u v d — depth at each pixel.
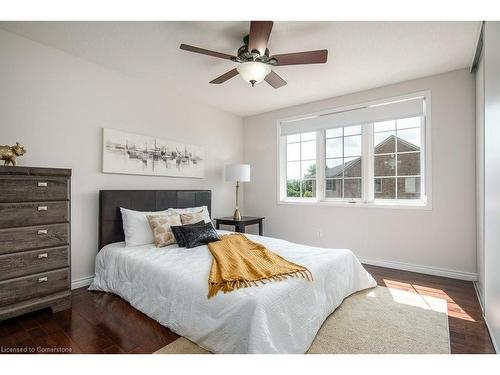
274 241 2.92
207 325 1.65
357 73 3.08
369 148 3.67
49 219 2.17
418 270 3.25
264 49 2.05
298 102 4.12
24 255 2.03
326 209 3.97
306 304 1.81
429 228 3.19
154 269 2.12
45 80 2.53
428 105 3.16
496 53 1.71
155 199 3.32
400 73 3.08
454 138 3.02
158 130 3.51
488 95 1.94
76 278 2.74
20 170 2.01
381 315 2.15
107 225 2.87
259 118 4.71
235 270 1.92
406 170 3.43
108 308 2.26
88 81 2.83
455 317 2.12
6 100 2.30
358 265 2.63
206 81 3.36
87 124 2.82
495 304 1.76
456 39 2.35
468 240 2.96
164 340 1.79
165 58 2.77
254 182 4.79
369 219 3.61
